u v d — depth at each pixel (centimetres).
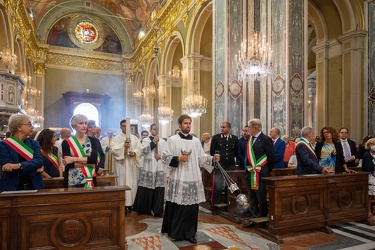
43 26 2450
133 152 624
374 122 805
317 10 1202
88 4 2609
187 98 1315
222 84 953
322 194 508
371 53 816
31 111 1788
